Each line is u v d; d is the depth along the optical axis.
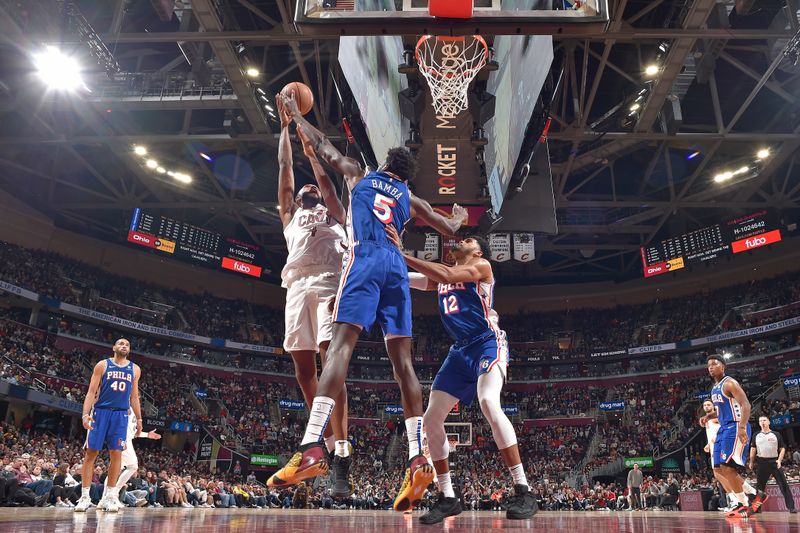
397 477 33.31
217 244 38.75
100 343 34.47
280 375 41.69
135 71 27.23
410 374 3.62
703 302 41.44
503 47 15.06
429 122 14.63
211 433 33.28
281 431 36.75
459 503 4.29
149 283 40.53
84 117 26.83
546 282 47.09
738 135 26.38
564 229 37.50
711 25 21.67
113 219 38.44
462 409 39.34
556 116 25.50
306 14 5.05
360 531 3.06
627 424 37.69
